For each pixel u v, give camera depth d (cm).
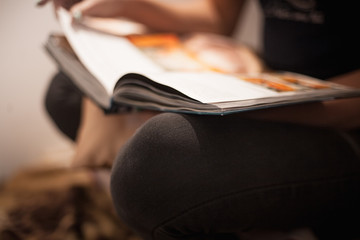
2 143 105
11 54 96
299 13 72
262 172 43
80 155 68
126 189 44
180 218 43
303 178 45
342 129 52
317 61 74
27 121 107
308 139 47
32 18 94
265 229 52
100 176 93
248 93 44
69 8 66
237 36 125
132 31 77
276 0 76
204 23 89
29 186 103
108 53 62
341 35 69
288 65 79
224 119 45
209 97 41
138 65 61
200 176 41
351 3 65
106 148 67
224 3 92
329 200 47
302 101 42
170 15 82
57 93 81
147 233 48
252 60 81
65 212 89
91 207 92
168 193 42
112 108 52
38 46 98
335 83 61
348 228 56
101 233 84
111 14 73
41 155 112
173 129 42
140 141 43
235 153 43
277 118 49
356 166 48
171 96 43
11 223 85
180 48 74
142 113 61
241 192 42
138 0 75
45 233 83
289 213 46
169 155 42
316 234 58
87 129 69
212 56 77
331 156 47
